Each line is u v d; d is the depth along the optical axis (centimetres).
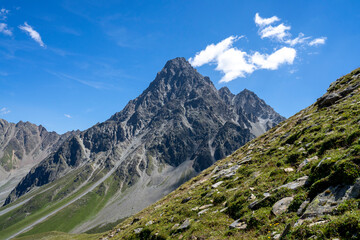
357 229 1009
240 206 2048
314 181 1644
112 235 4209
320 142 2303
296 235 1238
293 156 2453
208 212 2370
